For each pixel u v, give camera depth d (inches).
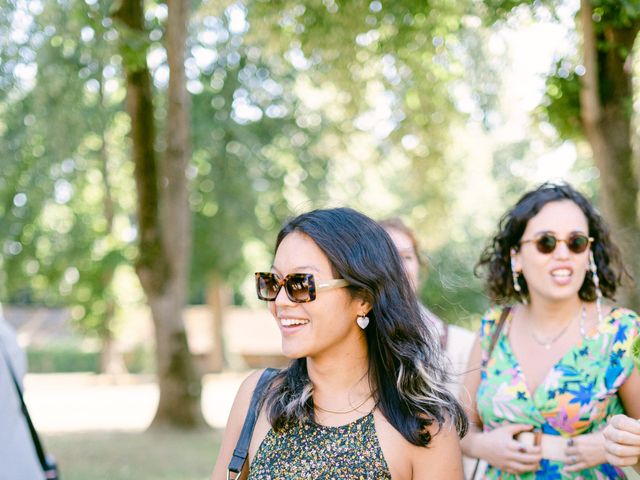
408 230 147.3
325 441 83.8
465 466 126.5
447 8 279.1
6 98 435.2
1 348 140.5
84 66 401.4
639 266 181.8
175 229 467.5
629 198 213.2
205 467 396.2
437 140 400.8
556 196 117.6
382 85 353.1
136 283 829.2
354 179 658.2
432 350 87.8
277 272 85.2
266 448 86.2
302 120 585.3
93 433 508.4
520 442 112.0
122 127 576.1
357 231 85.0
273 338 1249.4
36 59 386.6
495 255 127.6
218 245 654.5
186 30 316.5
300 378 89.7
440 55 328.2
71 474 375.2
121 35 274.8
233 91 538.9
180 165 454.6
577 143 268.1
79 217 685.3
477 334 127.2
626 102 211.8
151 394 841.5
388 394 85.0
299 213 95.7
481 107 381.4
